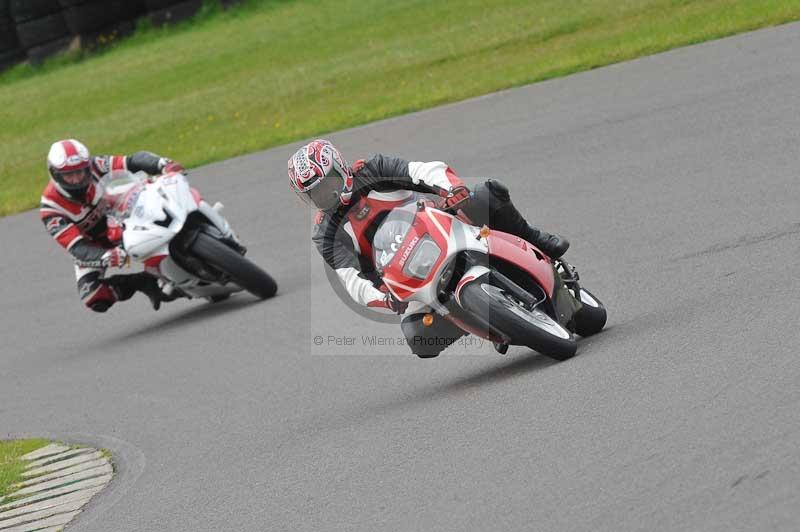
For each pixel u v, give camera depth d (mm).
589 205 34188
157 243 34031
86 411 28859
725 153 35406
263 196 48344
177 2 126188
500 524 15391
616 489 15359
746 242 26562
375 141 51938
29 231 54250
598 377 20109
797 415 15891
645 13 67062
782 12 54844
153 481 22234
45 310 41312
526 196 37031
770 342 19234
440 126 51500
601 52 58094
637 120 42812
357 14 104000
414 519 16453
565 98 50219
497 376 22734
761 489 14164
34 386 32594
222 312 35531
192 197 34906
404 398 23297
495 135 46812
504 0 90375
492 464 17641
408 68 71375
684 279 25266
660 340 21203
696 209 30672
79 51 125312
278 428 23562
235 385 27656
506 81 57469
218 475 21547
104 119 86188
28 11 125375
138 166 36031
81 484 23266
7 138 91312
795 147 33875
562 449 17312
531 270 21625
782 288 22188
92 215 35594
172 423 25984
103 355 34156
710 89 44312
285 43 99438
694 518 13984
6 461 26031
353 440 21234
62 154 34188
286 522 18016
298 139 58750
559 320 22203
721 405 17094
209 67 98250
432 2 98750
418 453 19328
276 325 31922
